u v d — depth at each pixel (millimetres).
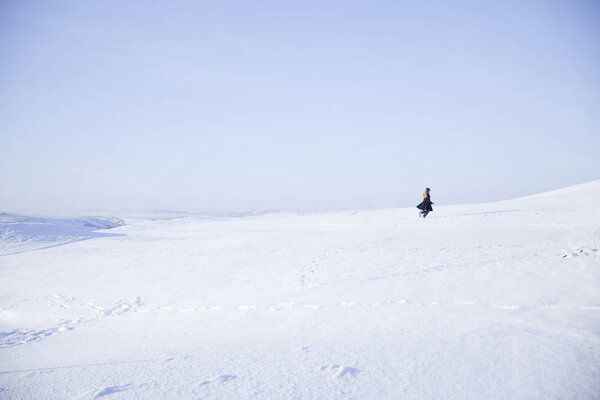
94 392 3711
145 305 12086
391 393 3559
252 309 10125
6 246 26359
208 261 17531
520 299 8711
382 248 17594
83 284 14992
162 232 34531
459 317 7367
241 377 4094
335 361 4656
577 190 37031
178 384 3904
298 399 3416
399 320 7383
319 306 9695
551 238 16672
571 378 3869
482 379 3896
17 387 4035
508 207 30609
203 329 8117
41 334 9539
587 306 7777
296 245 20500
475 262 13078
